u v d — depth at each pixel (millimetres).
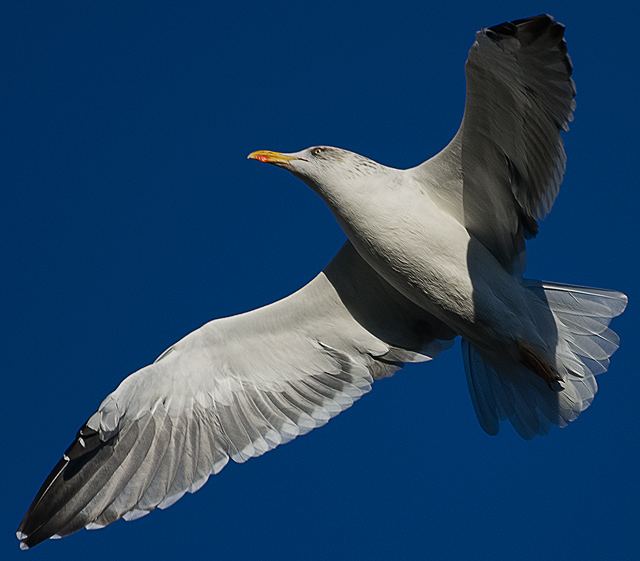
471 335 11828
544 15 9555
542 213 11094
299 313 12422
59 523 11734
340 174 11719
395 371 12672
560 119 10438
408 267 11547
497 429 12047
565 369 11672
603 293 11633
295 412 12352
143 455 11898
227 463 11992
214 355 12203
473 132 10953
